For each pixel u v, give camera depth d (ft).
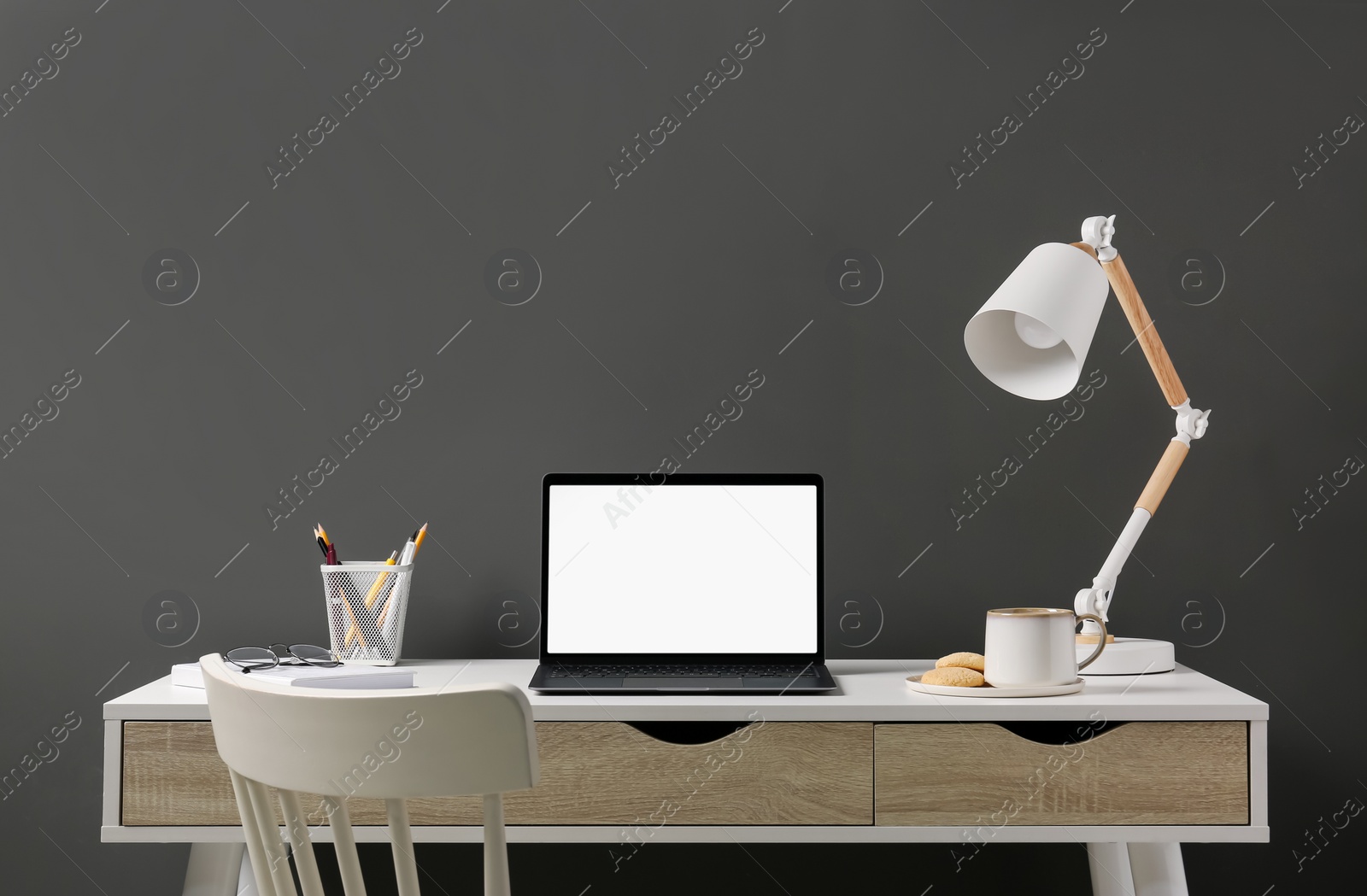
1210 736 3.72
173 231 5.21
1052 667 3.89
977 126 5.27
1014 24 5.27
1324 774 5.10
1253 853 5.13
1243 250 5.23
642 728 4.23
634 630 4.48
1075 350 3.99
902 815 3.76
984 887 5.16
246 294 5.22
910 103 5.23
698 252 5.25
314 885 2.70
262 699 2.48
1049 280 4.08
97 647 5.13
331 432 5.20
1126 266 5.23
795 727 3.77
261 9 5.26
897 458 5.20
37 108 5.22
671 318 5.24
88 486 5.15
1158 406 5.19
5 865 5.08
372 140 5.26
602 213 5.25
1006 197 5.24
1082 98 5.27
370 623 4.66
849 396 5.21
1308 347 5.20
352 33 5.27
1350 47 5.26
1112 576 4.55
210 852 4.08
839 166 5.26
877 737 3.76
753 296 5.24
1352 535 5.15
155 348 5.19
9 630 5.11
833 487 5.20
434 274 5.23
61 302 5.18
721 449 5.21
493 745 2.38
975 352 4.27
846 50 5.24
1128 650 4.39
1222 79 5.27
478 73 5.27
